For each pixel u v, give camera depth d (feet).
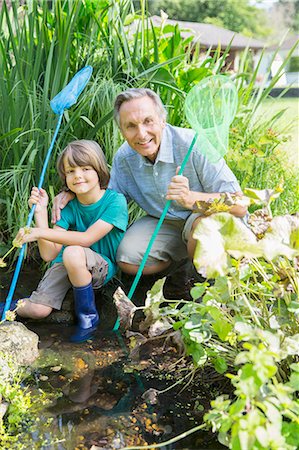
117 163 8.59
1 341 6.55
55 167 9.98
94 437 5.42
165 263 8.87
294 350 4.87
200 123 7.21
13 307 8.03
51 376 6.47
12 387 5.98
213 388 6.18
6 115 10.14
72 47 10.93
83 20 11.02
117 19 11.08
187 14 73.46
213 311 5.42
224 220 5.08
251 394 4.17
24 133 9.63
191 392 6.12
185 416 5.73
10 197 10.05
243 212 7.44
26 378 6.42
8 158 10.18
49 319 7.95
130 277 9.35
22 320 7.93
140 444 5.33
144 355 6.93
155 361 6.79
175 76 11.31
